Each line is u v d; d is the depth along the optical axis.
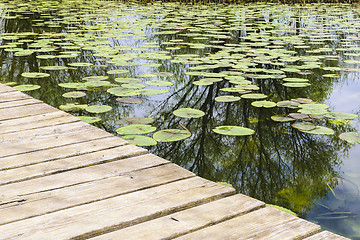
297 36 5.80
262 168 1.98
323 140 2.30
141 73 3.74
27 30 6.36
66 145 1.84
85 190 1.43
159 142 2.33
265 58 4.22
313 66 3.89
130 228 1.20
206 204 1.34
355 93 3.15
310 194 1.75
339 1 11.45
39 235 1.16
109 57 4.29
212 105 2.91
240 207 1.32
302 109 2.70
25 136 1.95
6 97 2.67
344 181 1.85
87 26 6.70
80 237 1.16
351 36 5.74
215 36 5.62
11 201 1.35
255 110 2.82
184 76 3.68
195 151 2.18
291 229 1.19
